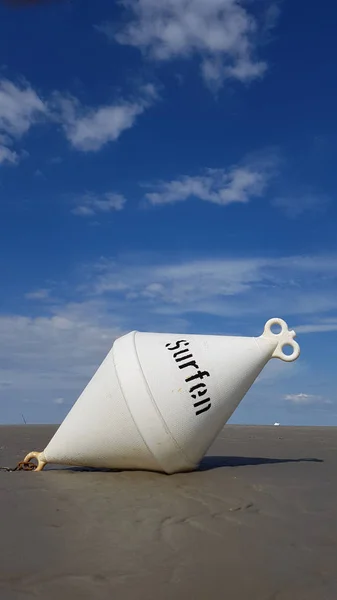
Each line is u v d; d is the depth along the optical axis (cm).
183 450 195
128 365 198
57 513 139
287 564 104
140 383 195
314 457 249
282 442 335
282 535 121
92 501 152
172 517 135
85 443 203
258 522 131
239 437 383
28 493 162
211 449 287
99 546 113
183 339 208
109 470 210
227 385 202
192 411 195
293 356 211
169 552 110
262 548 113
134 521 132
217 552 110
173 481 183
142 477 192
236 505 147
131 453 199
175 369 198
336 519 134
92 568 102
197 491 165
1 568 101
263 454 263
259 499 154
